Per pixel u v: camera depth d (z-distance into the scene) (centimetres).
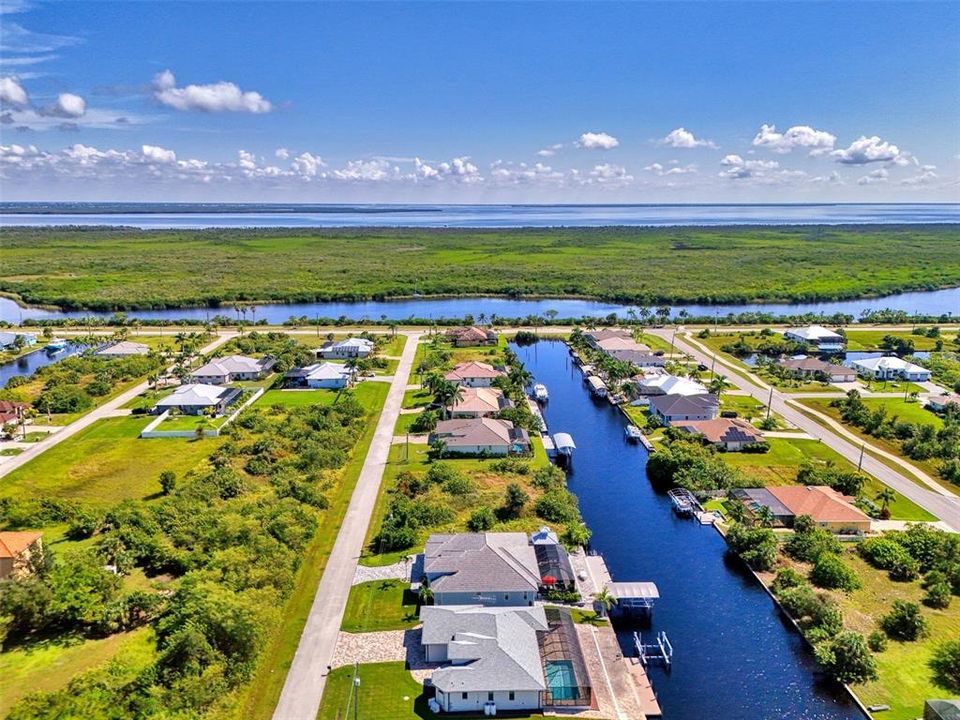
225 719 5941
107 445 12375
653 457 11444
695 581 8406
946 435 12362
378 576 8219
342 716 6038
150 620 7188
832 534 9231
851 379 16788
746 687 6606
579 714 6153
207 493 9862
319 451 11519
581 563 8631
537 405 15350
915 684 6481
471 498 10169
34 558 7894
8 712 5791
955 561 8312
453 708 6134
